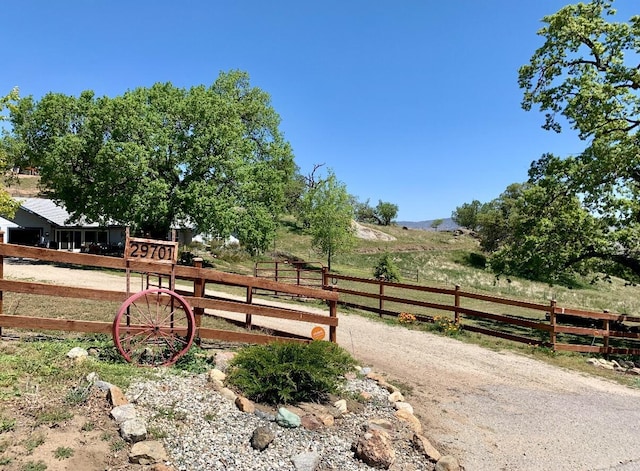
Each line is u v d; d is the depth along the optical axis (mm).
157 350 6492
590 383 9414
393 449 4965
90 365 5395
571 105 17812
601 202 18406
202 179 27922
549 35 18672
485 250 55312
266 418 5176
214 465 4102
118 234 39625
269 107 40000
